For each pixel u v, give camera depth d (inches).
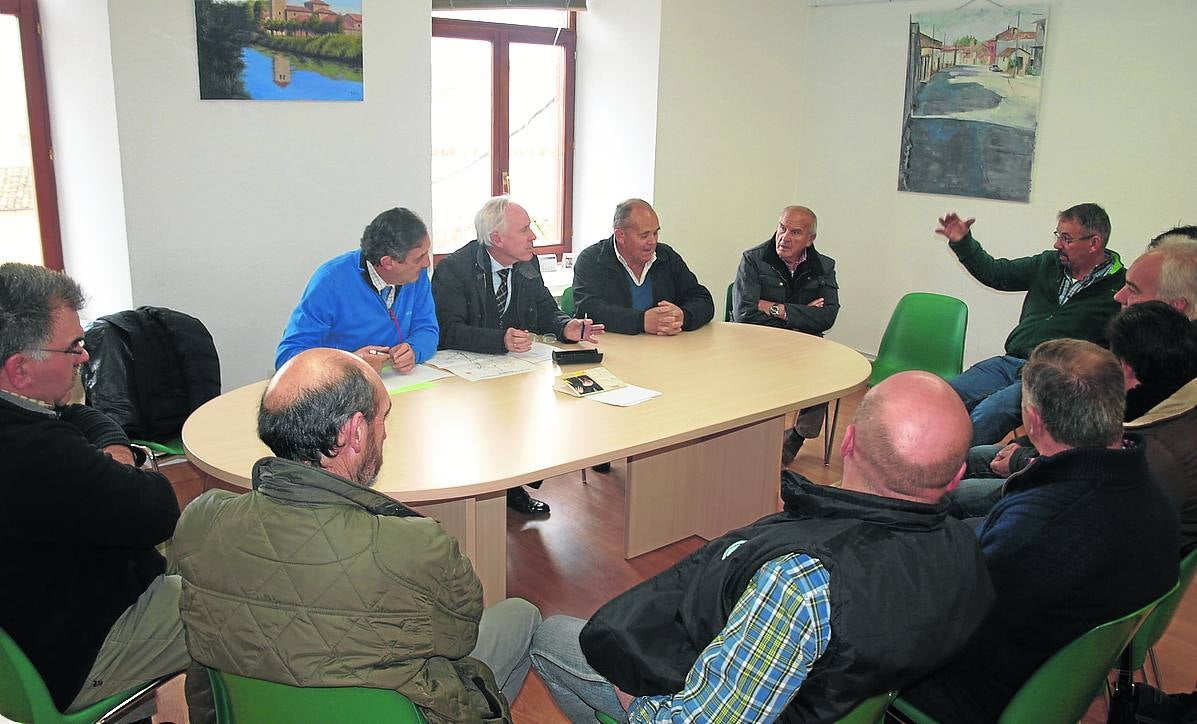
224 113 140.7
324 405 53.6
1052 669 59.2
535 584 118.5
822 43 221.9
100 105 133.6
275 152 147.3
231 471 78.3
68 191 148.0
